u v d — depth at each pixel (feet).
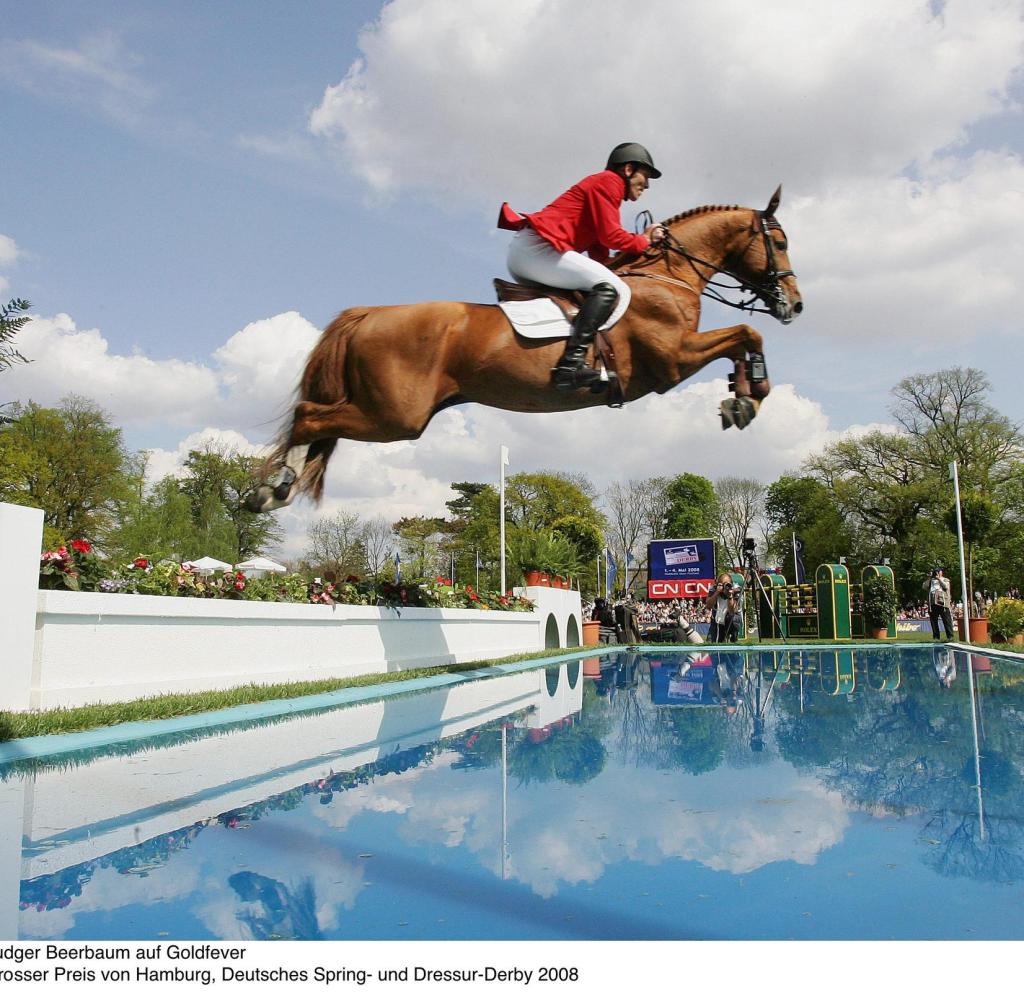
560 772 10.94
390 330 18.29
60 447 106.83
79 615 16.65
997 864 6.66
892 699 19.89
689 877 6.44
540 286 18.88
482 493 193.57
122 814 8.64
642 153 19.15
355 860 6.96
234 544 158.10
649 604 79.51
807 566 152.05
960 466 127.54
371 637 27.61
